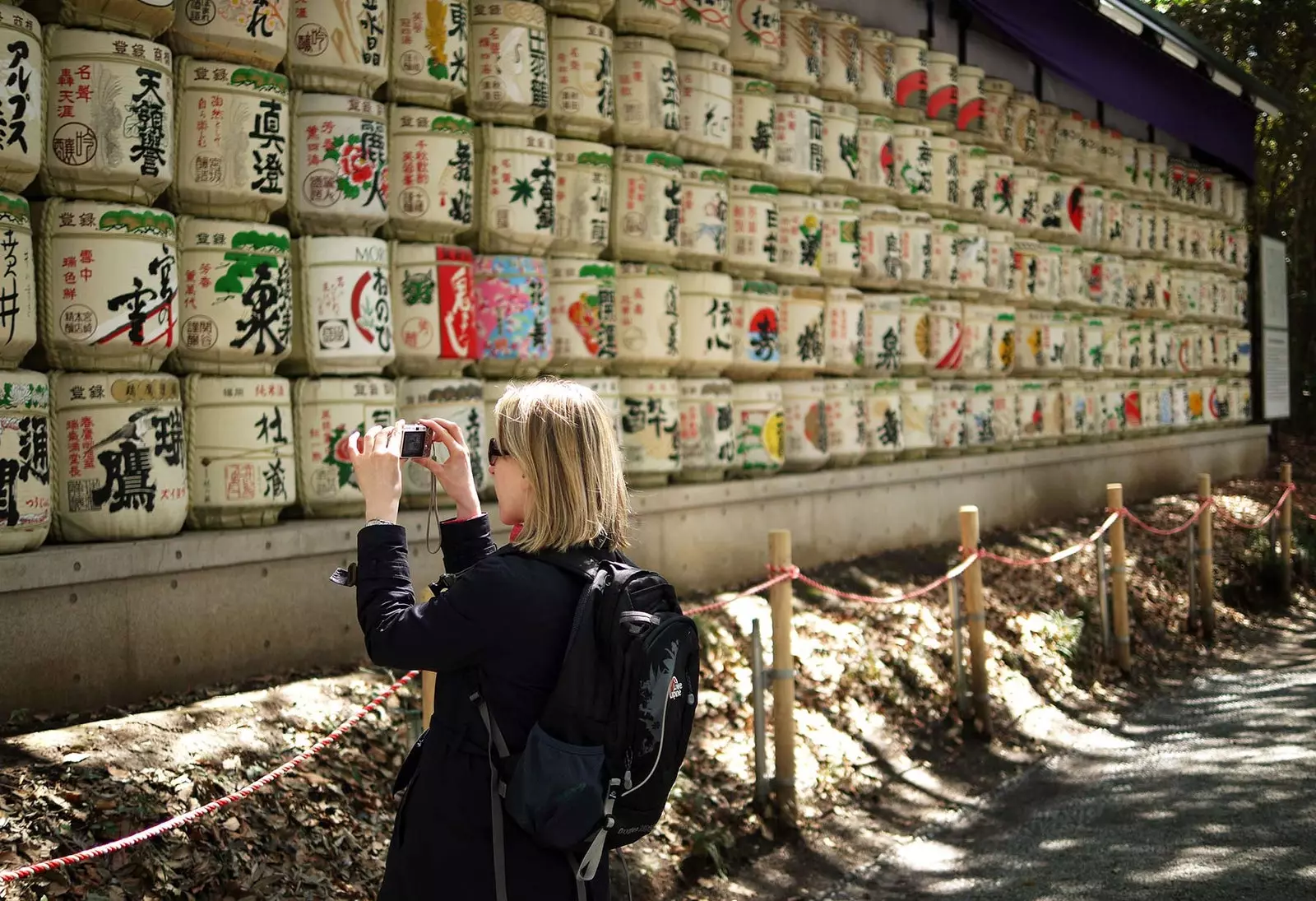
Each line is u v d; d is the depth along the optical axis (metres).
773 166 9.51
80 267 5.29
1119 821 6.54
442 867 2.54
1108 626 10.36
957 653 8.15
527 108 7.38
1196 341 17.34
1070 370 14.06
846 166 10.13
